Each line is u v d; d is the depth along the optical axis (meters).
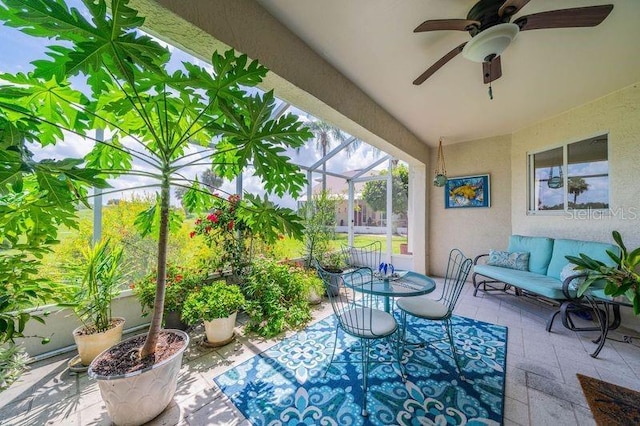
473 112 3.15
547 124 3.35
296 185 1.78
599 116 2.78
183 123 1.75
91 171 1.10
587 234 2.91
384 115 3.08
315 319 2.83
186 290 2.48
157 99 1.38
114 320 2.19
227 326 2.26
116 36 0.98
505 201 3.93
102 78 1.16
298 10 1.61
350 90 2.43
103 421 1.42
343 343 2.28
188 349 2.19
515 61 2.11
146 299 2.29
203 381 1.75
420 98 2.78
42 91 1.21
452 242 4.44
